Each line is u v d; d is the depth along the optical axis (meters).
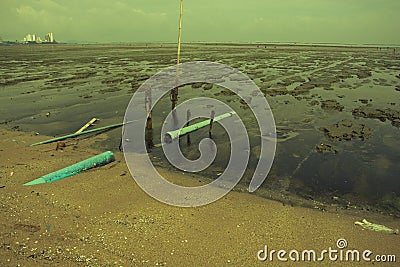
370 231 7.23
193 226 7.22
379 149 12.91
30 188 8.75
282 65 46.62
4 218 7.23
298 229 7.26
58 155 11.52
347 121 16.58
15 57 65.69
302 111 19.12
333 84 29.30
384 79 32.41
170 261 6.05
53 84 29.20
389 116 17.80
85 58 62.22
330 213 8.11
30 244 6.34
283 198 8.92
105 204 8.07
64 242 6.48
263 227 7.29
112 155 11.04
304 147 13.10
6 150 12.00
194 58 59.75
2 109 19.91
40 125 16.39
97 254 6.15
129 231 6.94
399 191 9.53
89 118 17.67
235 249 6.47
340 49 114.44
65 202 8.06
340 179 10.30
